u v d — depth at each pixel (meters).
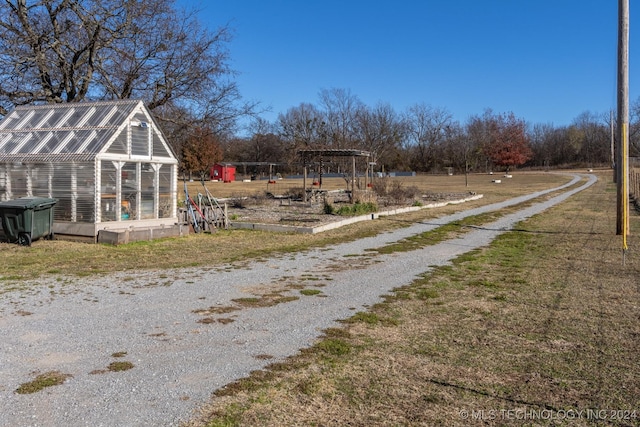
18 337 5.53
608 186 45.81
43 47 18.75
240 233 15.40
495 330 5.89
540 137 98.44
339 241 13.85
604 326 5.98
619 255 11.05
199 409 3.85
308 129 74.06
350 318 6.38
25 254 11.28
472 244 13.38
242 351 5.14
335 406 3.93
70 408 3.84
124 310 6.68
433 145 89.94
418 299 7.41
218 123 22.39
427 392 4.19
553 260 10.66
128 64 20.58
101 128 13.96
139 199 14.62
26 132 15.01
